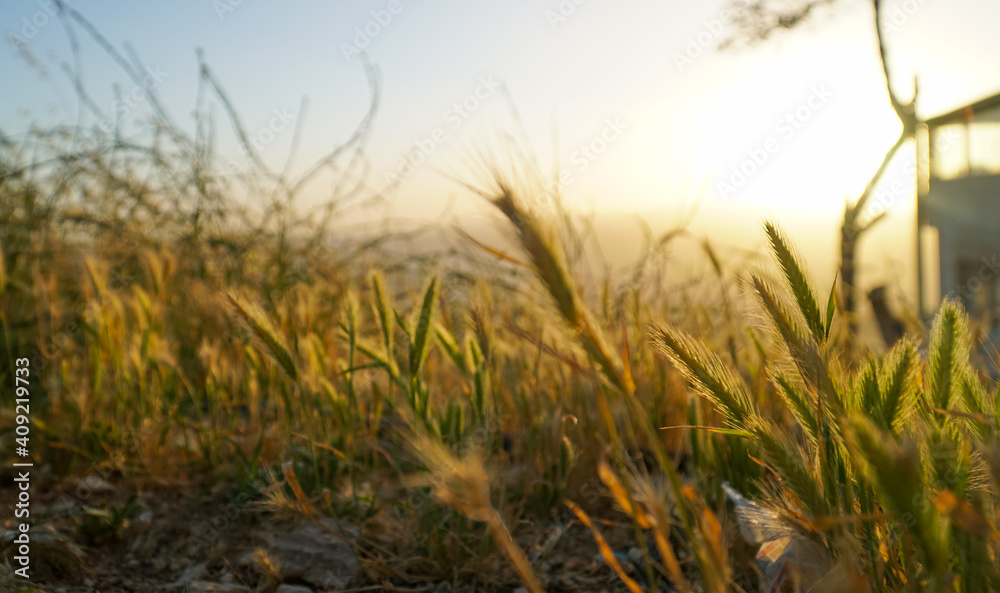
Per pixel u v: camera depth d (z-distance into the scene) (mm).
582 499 749
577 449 756
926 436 316
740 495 595
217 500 790
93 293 976
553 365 859
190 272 1326
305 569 631
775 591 467
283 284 1279
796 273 387
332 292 1237
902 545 344
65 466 867
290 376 691
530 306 943
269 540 695
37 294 1043
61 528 714
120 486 828
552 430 754
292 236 1452
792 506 386
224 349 1051
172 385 958
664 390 816
